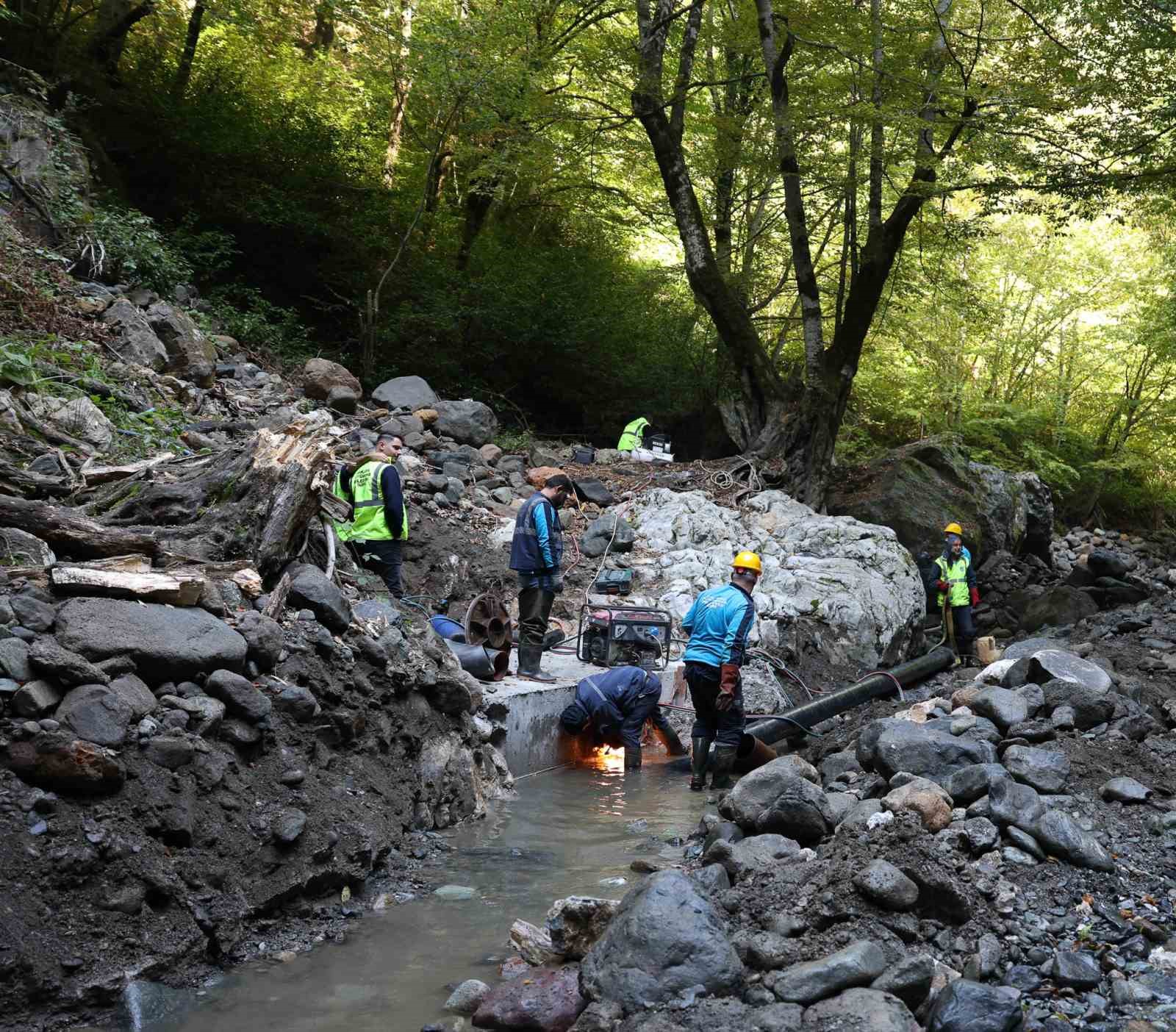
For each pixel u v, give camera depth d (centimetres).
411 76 1855
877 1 1473
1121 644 970
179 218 1703
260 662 527
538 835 606
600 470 1509
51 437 780
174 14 2000
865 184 1730
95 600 479
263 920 442
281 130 1847
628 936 371
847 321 1596
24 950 352
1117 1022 353
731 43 1681
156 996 373
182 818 429
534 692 768
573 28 1975
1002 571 1650
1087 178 1344
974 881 444
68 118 1516
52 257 1114
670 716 931
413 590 1009
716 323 1664
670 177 1656
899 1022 331
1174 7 1251
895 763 588
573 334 1883
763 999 356
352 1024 369
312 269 1830
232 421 1052
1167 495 2803
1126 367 2700
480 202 2041
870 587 1175
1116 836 500
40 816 391
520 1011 365
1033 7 1344
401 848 547
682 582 1134
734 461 1573
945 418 2639
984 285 2527
